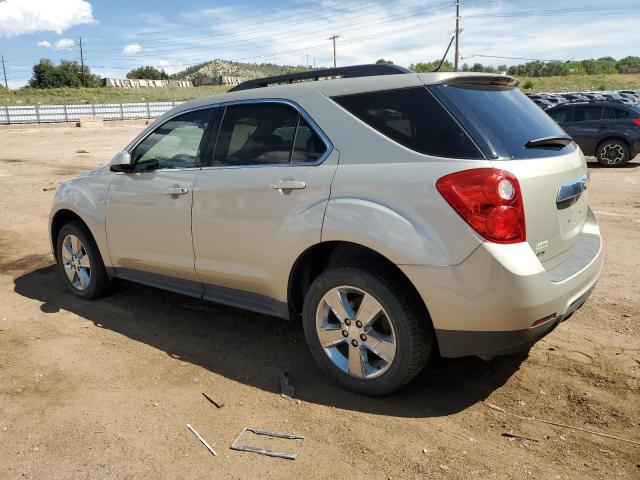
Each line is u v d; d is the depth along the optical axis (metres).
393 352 2.92
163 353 3.77
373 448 2.67
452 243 2.63
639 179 10.85
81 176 4.86
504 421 2.86
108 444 2.74
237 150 3.59
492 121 2.86
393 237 2.76
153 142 4.15
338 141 3.09
